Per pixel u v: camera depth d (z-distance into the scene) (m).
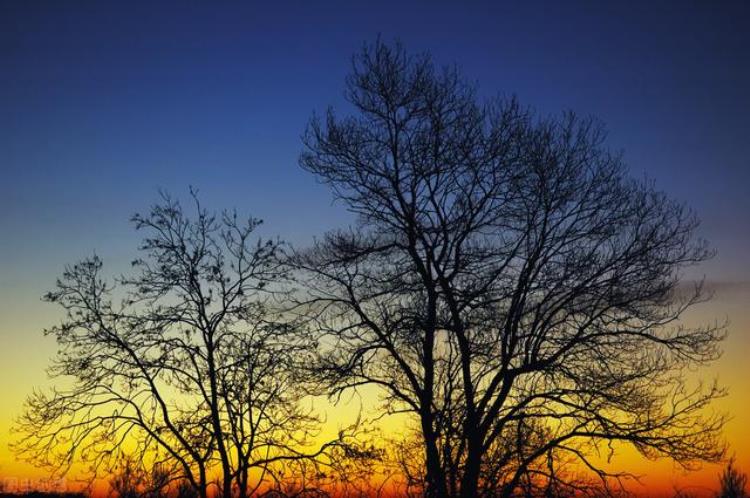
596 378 20.55
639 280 20.95
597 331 21.00
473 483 19.75
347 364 21.75
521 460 19.95
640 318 21.02
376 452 21.44
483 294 21.23
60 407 22.75
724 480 20.84
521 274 21.33
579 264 21.00
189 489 22.78
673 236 21.34
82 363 22.89
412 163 21.80
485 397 20.50
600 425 20.30
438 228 21.50
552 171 21.52
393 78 22.16
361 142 22.17
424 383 20.72
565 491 19.88
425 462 19.66
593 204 21.61
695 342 20.83
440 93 22.12
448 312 21.38
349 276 22.09
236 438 22.44
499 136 21.88
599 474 20.14
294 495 22.45
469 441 20.09
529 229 21.41
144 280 23.61
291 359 22.77
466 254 21.53
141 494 22.20
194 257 23.64
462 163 21.69
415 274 21.80
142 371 22.89
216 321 23.47
